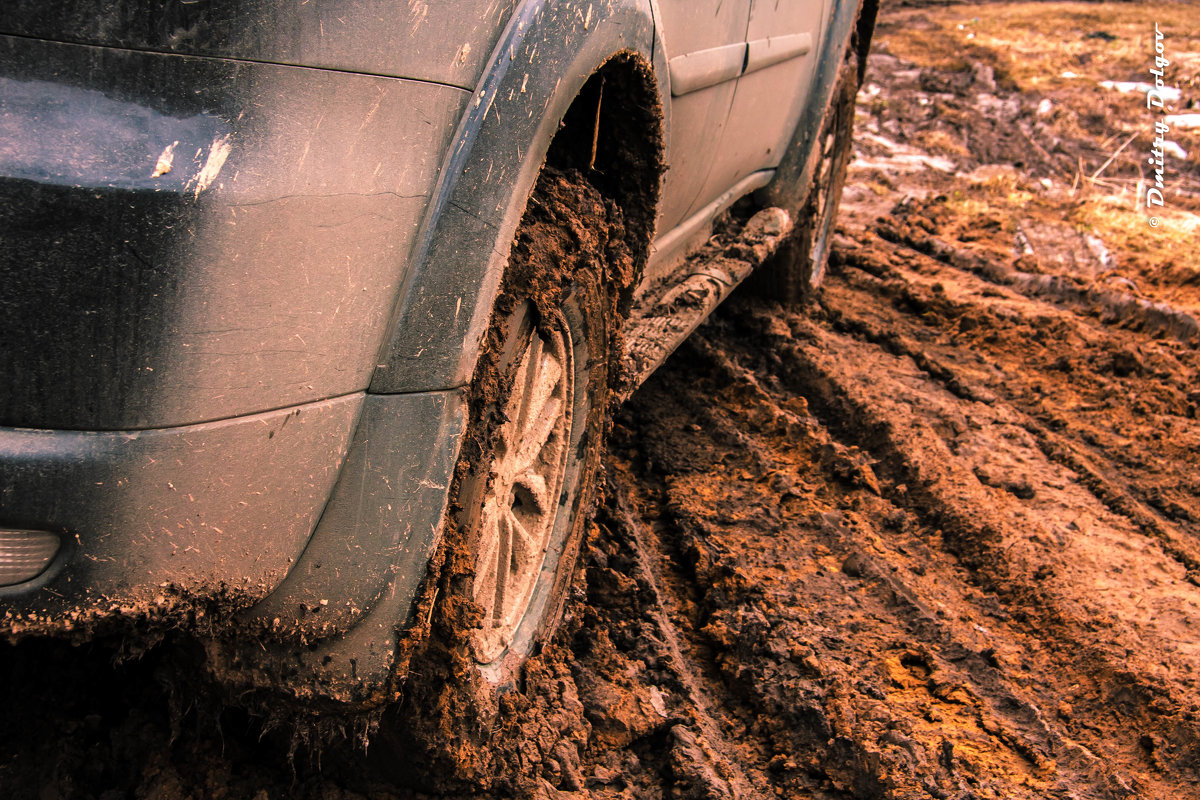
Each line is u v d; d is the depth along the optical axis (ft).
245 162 4.35
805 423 12.13
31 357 4.17
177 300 4.27
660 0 7.36
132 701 6.73
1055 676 8.85
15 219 4.01
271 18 4.30
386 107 4.85
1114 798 7.50
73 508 4.33
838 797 7.52
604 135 7.69
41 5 3.94
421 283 5.22
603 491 9.62
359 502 5.28
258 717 5.90
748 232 12.26
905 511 11.09
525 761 7.06
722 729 8.14
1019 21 47.44
